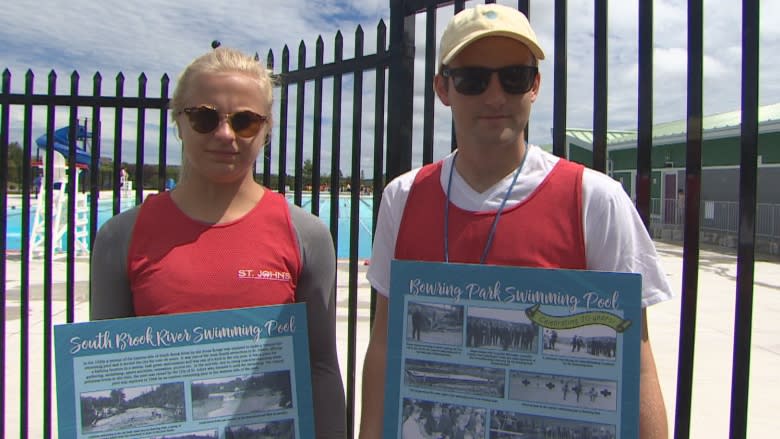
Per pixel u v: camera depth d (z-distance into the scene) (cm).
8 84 347
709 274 1173
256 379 177
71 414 167
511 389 155
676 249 1656
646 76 197
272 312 179
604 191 161
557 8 216
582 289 150
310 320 194
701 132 184
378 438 179
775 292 959
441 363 161
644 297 160
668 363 546
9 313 682
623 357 147
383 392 182
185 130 185
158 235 183
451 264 161
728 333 661
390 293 166
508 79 160
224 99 180
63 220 1302
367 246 1585
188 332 174
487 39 160
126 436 170
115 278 184
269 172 320
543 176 168
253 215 188
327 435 192
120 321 171
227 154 181
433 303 162
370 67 271
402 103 255
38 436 371
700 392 471
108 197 2114
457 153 178
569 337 151
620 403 147
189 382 174
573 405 150
